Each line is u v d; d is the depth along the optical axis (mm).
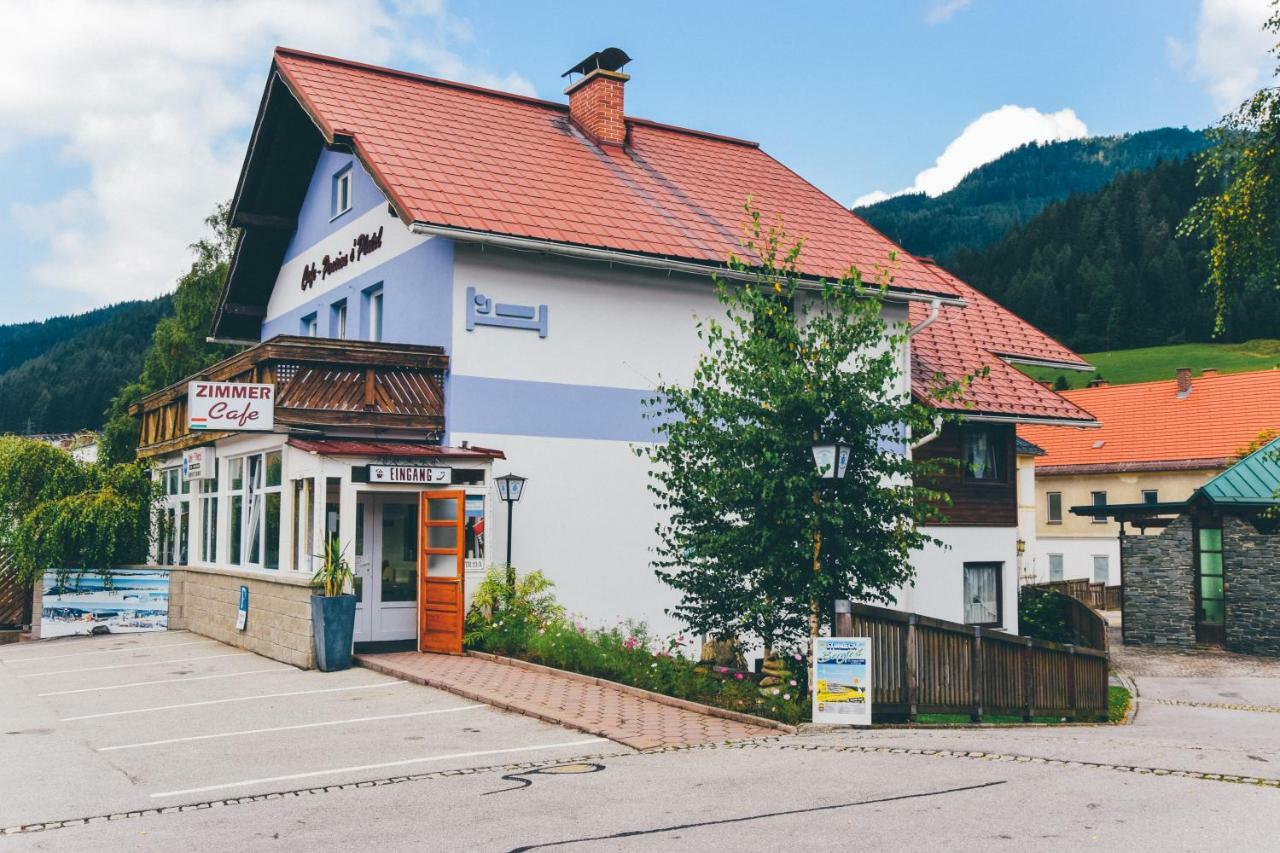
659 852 6645
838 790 8227
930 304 20922
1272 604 25156
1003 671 14664
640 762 9359
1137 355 102938
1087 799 7918
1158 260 108062
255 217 22641
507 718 11367
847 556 12391
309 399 15742
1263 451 26547
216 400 15023
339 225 20703
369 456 15047
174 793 8500
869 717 11438
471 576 15664
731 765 9219
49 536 20625
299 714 11750
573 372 17656
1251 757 9711
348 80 20344
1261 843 6730
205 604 19219
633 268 18375
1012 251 132375
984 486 22250
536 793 8234
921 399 20531
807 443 12438
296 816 7730
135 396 38250
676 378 18703
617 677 13172
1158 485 45250
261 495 17078
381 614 16438
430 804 7965
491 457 15859
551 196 18516
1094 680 16812
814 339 12984
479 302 16844
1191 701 19109
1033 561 42125
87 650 18109
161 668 15578
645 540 18172
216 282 36844
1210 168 16000
